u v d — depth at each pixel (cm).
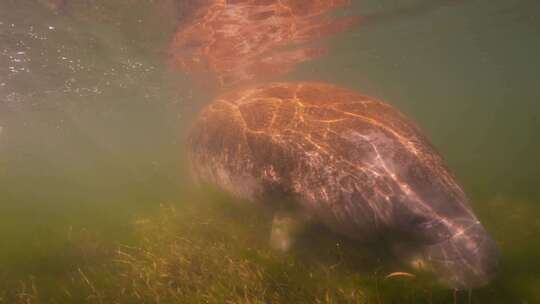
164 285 590
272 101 700
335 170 538
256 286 526
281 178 584
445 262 454
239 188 664
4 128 2827
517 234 714
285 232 580
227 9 1116
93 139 5297
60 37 1177
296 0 1169
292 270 546
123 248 874
